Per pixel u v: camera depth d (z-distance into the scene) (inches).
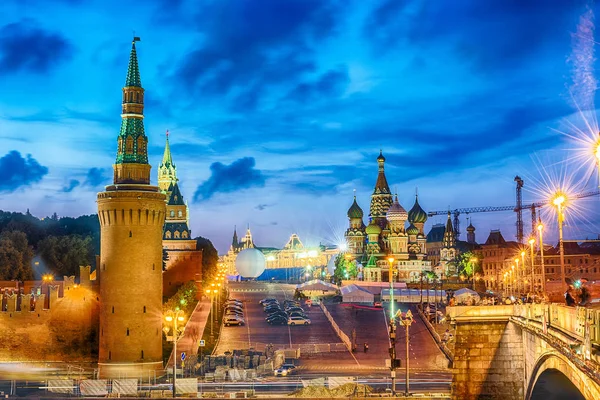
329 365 5733.3
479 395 3804.1
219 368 5132.9
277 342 6909.5
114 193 5246.1
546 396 3398.1
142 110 5452.8
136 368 5231.3
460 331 3841.0
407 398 4087.1
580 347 2165.4
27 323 5743.1
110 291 5275.6
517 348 3799.2
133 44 5492.1
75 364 5644.7
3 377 5083.7
